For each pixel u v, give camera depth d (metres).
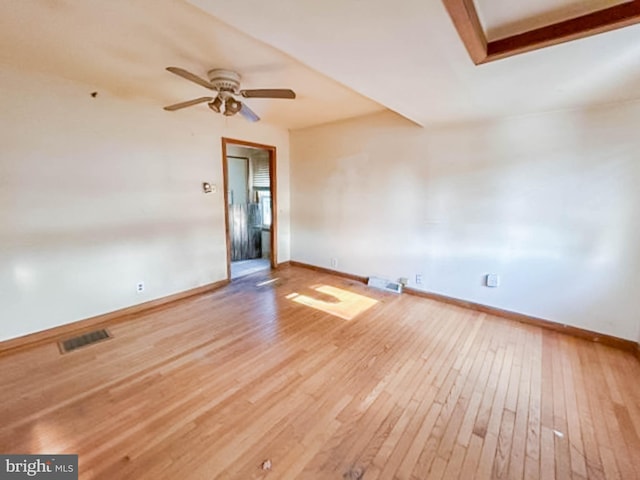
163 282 3.47
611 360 2.40
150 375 2.16
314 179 4.62
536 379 2.16
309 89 2.80
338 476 1.43
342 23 1.37
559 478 1.44
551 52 1.59
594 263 2.65
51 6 1.54
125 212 3.08
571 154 2.65
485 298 3.26
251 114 2.76
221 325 2.95
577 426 1.74
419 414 1.82
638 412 1.85
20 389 2.00
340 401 1.92
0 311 2.43
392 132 3.69
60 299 2.73
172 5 1.53
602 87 2.11
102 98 2.81
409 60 1.72
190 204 3.64
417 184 3.58
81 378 2.12
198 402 1.90
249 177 6.10
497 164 3.02
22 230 2.48
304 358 2.40
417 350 2.53
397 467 1.48
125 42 1.93
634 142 2.40
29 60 2.23
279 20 1.35
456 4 1.19
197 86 2.78
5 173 2.37
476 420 1.78
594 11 1.36
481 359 2.40
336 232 4.48
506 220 3.04
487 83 2.05
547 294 2.90
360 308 3.38
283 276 4.55
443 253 3.49
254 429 1.70
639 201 2.43
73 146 2.69
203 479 1.41
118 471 1.44
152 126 3.20
